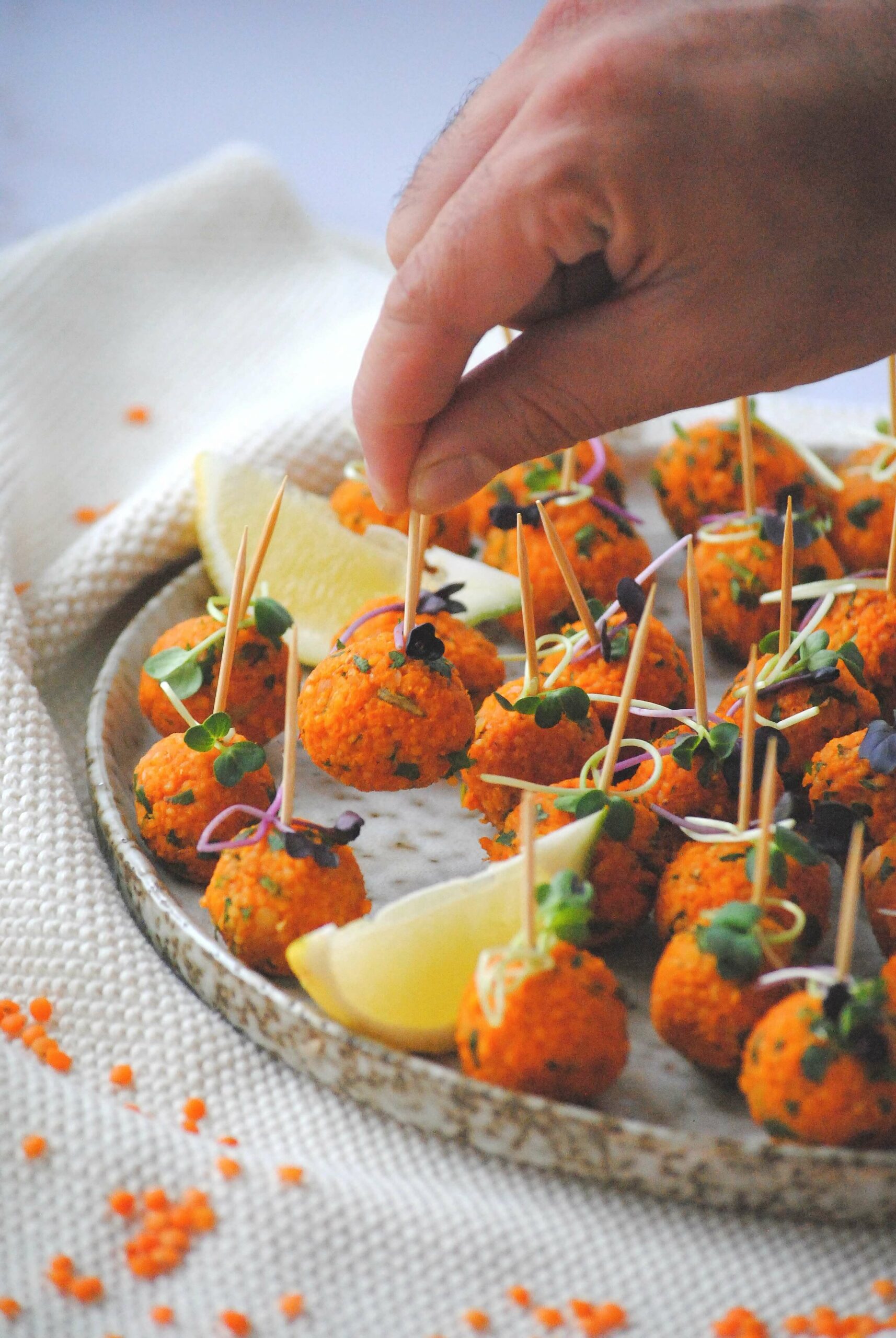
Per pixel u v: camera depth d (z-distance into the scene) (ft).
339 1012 1.24
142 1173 1.21
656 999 1.26
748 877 1.28
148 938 1.38
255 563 1.41
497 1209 1.21
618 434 1.98
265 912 1.29
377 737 1.37
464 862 1.45
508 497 1.72
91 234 2.14
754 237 1.22
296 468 1.85
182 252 2.17
